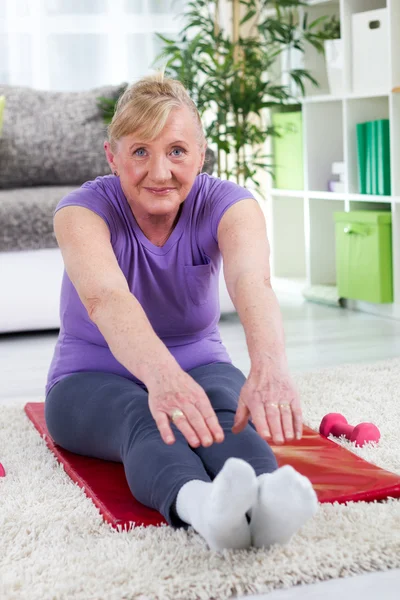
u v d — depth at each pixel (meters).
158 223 1.88
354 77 4.09
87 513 1.67
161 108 1.70
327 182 4.47
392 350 3.24
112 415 1.78
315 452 1.95
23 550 1.50
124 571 1.40
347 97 4.07
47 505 1.72
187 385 1.44
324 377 2.72
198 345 2.06
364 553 1.44
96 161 4.38
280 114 4.68
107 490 1.76
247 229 1.81
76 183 4.39
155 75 1.79
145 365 1.47
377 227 3.88
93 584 1.36
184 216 1.91
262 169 5.06
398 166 3.81
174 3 5.04
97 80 5.03
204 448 1.65
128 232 1.88
